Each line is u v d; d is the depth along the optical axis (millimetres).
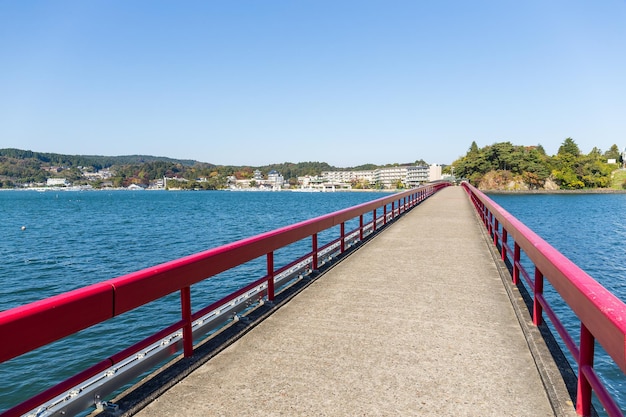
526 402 3221
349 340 4516
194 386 3518
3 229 50312
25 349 2301
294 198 169500
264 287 5684
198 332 4332
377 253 9797
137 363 3422
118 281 2975
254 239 5086
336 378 3639
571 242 38531
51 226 53656
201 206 105562
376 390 3422
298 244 29188
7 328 2199
